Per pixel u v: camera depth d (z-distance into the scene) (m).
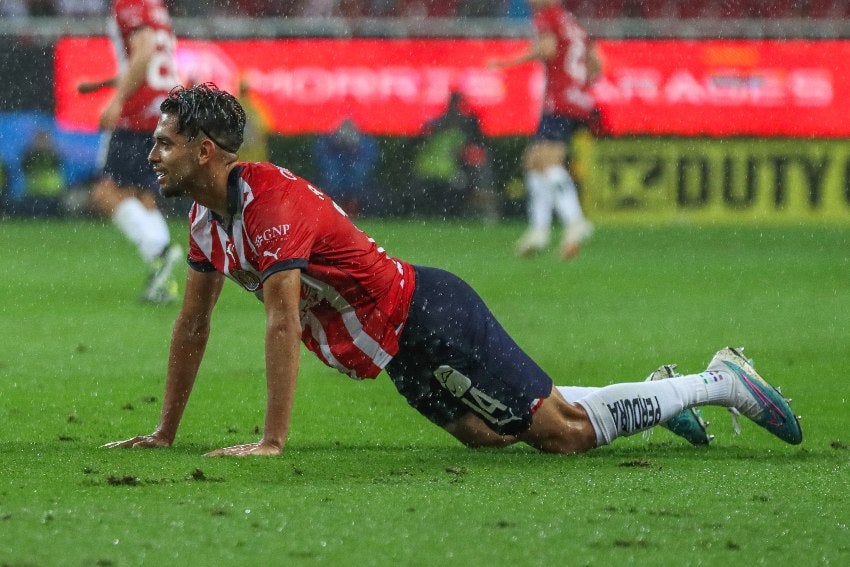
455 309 15.01
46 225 57.09
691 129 58.94
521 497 12.32
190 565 9.62
